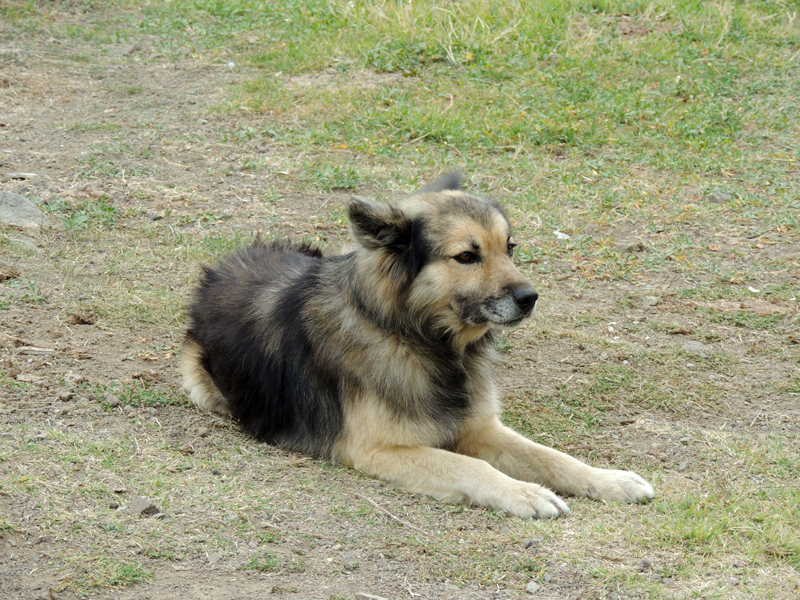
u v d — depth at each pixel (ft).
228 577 25.48
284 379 36.32
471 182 67.92
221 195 63.26
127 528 27.04
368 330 34.09
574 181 69.10
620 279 55.26
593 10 105.70
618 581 26.27
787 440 37.70
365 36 99.40
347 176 66.39
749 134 78.48
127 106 81.41
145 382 39.27
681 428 39.01
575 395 42.27
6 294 45.80
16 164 64.85
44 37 100.63
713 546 28.32
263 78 88.53
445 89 86.33
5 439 31.55
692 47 96.12
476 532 29.27
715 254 58.39
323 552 27.22
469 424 35.70
